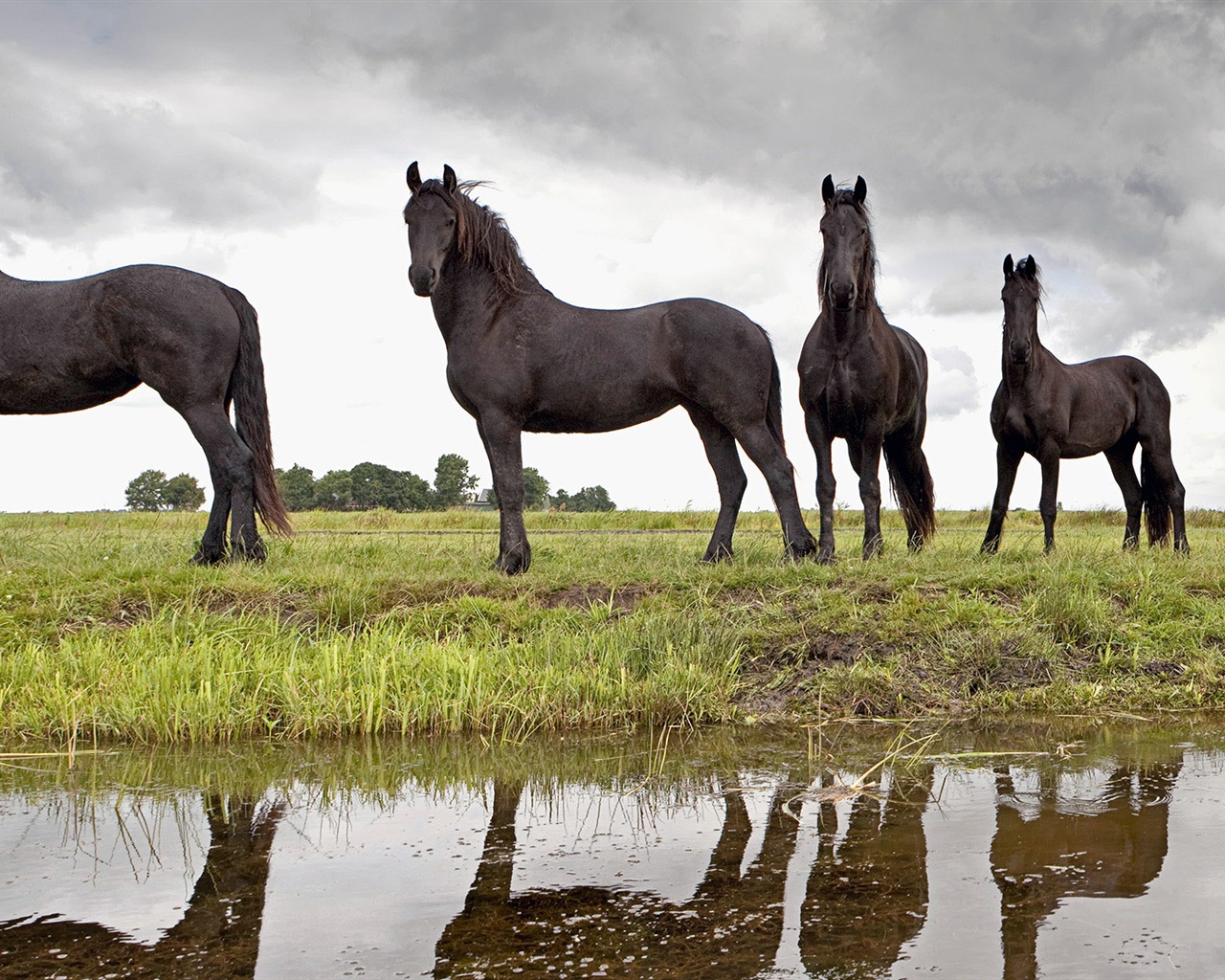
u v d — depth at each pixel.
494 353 7.54
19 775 4.50
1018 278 9.05
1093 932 2.69
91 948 2.68
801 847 3.45
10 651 6.17
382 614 6.67
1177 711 5.66
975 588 6.91
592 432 7.98
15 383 7.56
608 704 5.55
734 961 2.56
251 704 5.36
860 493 8.23
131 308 7.43
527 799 4.10
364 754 4.88
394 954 2.62
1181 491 10.72
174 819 3.84
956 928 2.73
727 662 5.97
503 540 7.70
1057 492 9.34
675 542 10.85
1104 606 6.67
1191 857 3.28
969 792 4.11
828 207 7.86
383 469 57.53
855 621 6.36
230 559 7.85
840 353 7.90
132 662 5.77
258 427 7.97
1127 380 10.54
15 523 14.78
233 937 2.74
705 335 7.46
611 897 3.01
